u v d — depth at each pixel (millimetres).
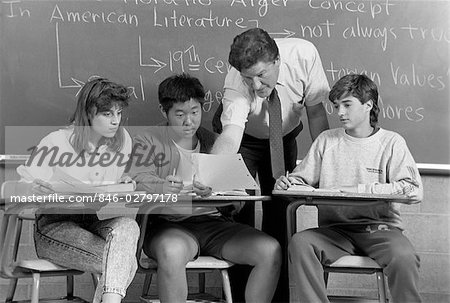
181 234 3162
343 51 4121
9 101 4004
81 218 3090
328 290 4117
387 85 4125
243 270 3656
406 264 3070
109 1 4059
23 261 2904
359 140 3418
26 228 4059
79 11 4047
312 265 3115
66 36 4035
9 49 4016
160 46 4074
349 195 2951
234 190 3248
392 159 3354
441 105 4129
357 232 3268
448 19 4141
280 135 3543
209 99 4074
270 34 4109
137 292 4070
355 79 3408
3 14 4020
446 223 4121
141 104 4059
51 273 2926
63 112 4027
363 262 3119
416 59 4129
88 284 4074
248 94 3598
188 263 3105
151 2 4074
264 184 3844
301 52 3709
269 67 3393
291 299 3996
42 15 4027
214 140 3602
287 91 3697
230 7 4098
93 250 2861
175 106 3473
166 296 3051
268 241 3234
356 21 4125
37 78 4020
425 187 4121
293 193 2979
